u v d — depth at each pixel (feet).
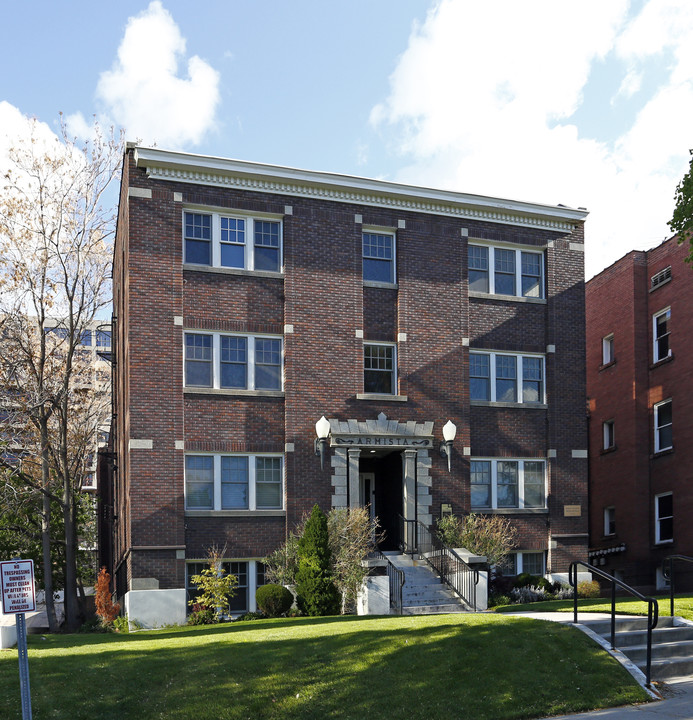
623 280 108.17
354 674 40.70
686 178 72.43
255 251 82.89
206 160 79.51
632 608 57.16
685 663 44.47
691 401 96.43
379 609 70.85
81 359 120.88
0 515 104.88
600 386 112.16
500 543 82.33
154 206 78.69
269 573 76.79
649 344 105.40
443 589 76.59
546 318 94.07
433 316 88.17
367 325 85.76
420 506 84.17
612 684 40.63
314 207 84.53
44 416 97.86
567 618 52.06
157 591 73.46
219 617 73.10
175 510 75.41
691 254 73.92
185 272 79.56
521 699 38.68
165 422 76.59
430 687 39.50
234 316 80.74
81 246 99.66
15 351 101.96
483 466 89.66
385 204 87.35
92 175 100.07
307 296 83.05
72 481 110.63
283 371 81.87
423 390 86.58
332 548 74.33
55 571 115.96
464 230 90.74
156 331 77.41
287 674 40.63
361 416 83.61
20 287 97.76
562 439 92.38
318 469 81.00
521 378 92.38
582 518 91.81
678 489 97.91
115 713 36.83
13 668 41.81
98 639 56.29
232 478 79.15
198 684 39.47
